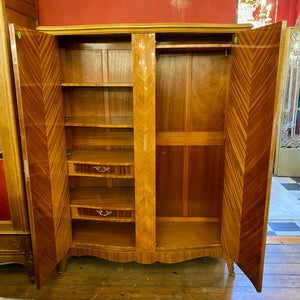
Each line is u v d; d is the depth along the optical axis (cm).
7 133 173
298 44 392
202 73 205
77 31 171
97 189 228
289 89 412
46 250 172
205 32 171
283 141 431
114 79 211
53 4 208
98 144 223
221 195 223
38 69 158
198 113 212
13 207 185
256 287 169
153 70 170
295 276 202
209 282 196
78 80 212
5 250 193
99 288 190
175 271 208
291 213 306
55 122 178
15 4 173
